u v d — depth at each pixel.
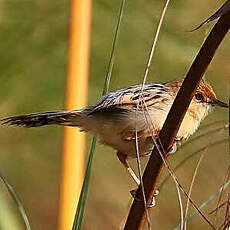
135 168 12.98
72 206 8.36
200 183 12.58
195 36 11.30
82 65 8.81
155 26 11.55
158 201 12.89
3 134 13.19
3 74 12.26
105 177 13.15
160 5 11.53
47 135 13.38
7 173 13.14
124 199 13.12
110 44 11.85
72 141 8.61
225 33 5.51
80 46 8.81
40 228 13.94
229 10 5.24
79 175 8.51
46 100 12.45
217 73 11.10
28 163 13.34
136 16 11.66
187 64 11.45
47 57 12.30
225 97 11.41
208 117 11.65
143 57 11.73
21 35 12.21
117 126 8.44
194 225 12.52
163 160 5.84
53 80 12.35
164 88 8.92
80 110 8.60
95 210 13.05
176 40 11.43
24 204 13.42
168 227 12.97
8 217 6.70
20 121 8.85
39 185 13.38
